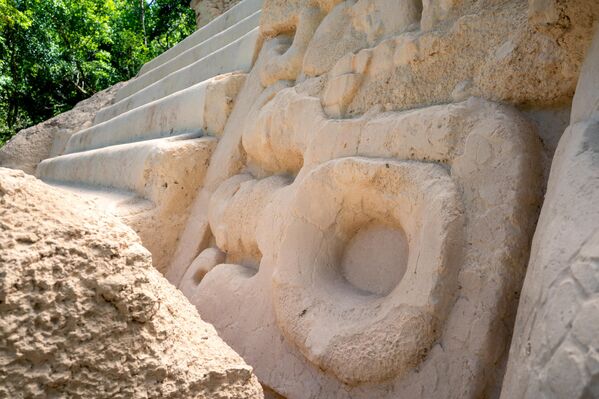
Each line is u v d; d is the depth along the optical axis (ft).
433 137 4.62
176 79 12.48
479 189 4.11
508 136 4.08
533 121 4.33
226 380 3.65
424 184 4.42
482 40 4.74
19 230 3.14
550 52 4.09
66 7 29.27
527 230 3.87
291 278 5.36
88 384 3.11
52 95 31.01
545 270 2.85
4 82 26.04
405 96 5.41
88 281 3.22
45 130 18.11
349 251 5.37
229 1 20.52
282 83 7.79
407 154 4.87
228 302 6.30
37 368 2.98
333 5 7.34
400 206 4.71
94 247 3.33
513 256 3.80
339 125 5.82
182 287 7.40
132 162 9.00
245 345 5.76
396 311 4.24
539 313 2.78
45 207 3.36
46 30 28.35
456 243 4.04
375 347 4.26
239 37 11.45
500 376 3.70
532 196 3.95
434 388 3.89
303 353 4.92
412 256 4.33
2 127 30.37
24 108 30.81
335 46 6.85
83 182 11.26
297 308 5.14
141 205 8.18
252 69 9.16
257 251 6.81
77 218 3.43
